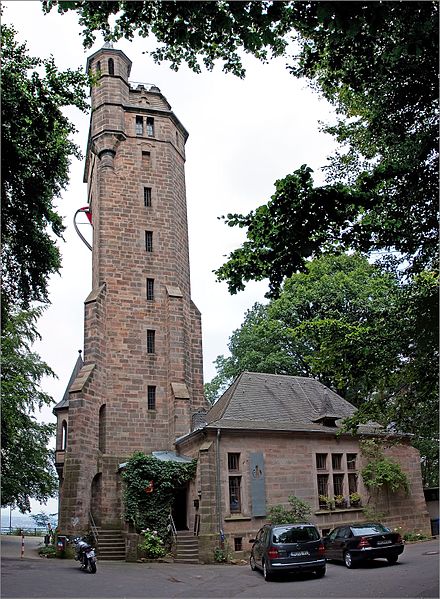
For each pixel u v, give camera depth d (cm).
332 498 2581
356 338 1441
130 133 3519
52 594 1434
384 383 1431
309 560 1678
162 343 3175
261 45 1065
